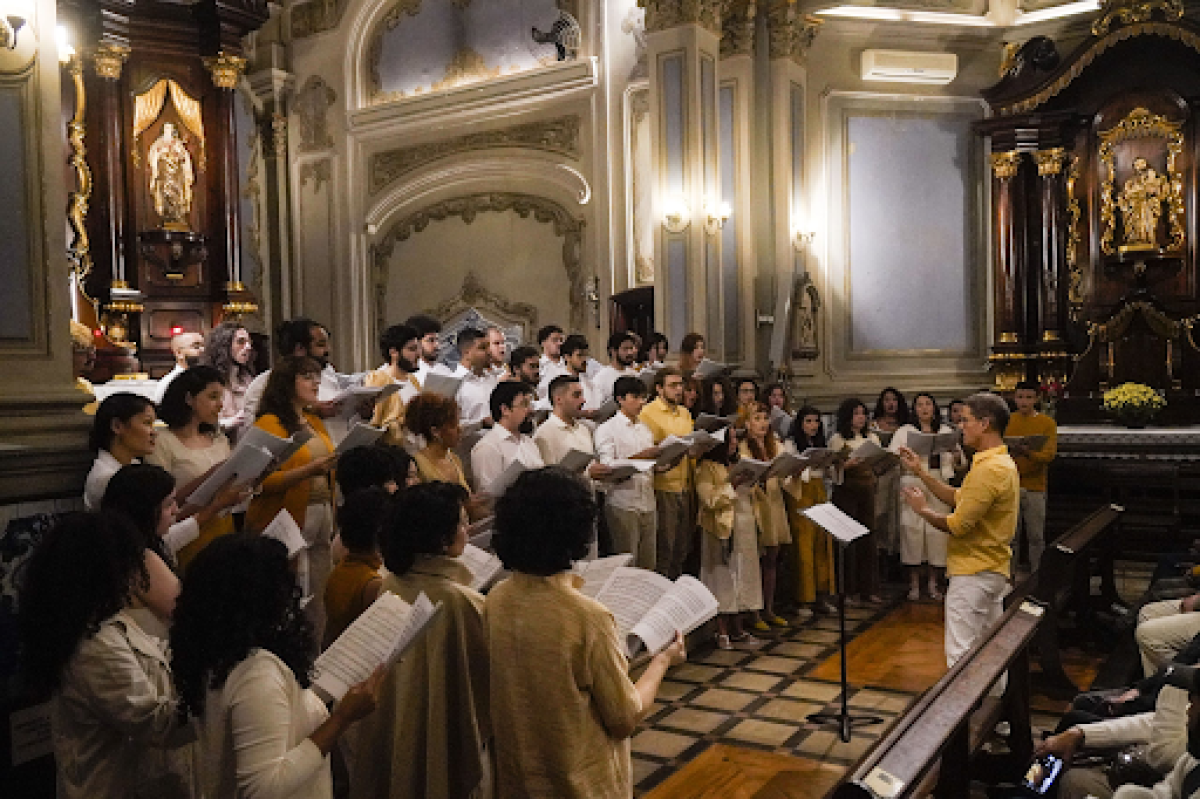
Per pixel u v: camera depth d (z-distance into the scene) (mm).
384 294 12734
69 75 9977
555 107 11273
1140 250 9672
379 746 2766
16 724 3176
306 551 4125
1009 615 4004
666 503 6227
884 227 10445
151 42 10711
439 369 6273
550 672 2359
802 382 9961
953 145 10602
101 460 3266
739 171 9555
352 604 2975
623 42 10688
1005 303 10258
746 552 6465
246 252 13023
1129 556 8688
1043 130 10086
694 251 8883
